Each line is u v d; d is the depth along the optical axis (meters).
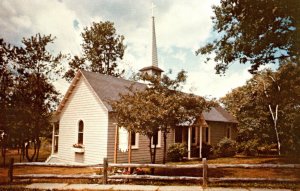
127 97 13.60
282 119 31.47
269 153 29.47
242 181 10.69
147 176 11.04
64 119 21.56
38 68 21.33
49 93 21.30
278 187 10.01
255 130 32.72
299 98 26.80
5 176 13.51
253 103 33.19
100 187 10.36
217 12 18.20
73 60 39.00
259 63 17.42
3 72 19.50
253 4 13.26
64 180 11.85
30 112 19.78
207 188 10.01
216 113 30.84
